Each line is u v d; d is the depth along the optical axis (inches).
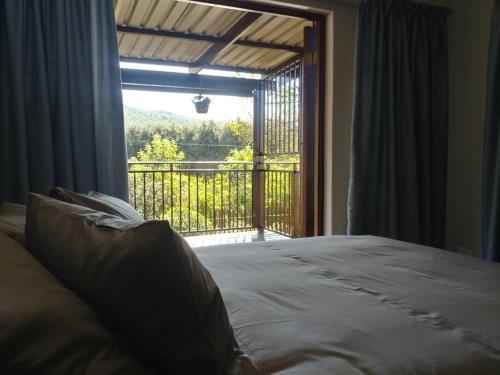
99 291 25.2
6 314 20.5
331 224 120.3
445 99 125.8
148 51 168.1
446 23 127.3
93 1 88.8
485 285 48.3
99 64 89.4
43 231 33.3
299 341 33.8
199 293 27.4
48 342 21.4
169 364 25.7
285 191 181.3
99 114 89.5
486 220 109.0
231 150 233.5
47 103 84.8
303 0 112.8
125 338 25.6
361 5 115.1
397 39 119.6
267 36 150.0
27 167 82.7
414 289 46.9
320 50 119.8
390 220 118.1
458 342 33.4
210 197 193.2
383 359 30.7
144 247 24.8
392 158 117.8
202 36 149.5
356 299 43.7
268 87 189.8
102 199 61.4
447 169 131.9
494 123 106.9
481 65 120.3
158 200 183.5
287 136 172.7
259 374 29.3
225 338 29.3
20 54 81.7
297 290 46.6
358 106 115.6
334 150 119.5
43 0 85.7
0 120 81.5
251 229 201.6
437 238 126.6
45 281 25.4
